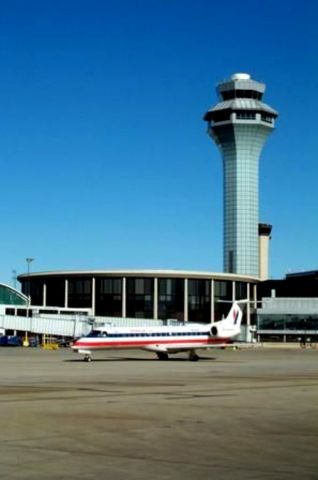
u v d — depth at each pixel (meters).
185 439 21.67
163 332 92.69
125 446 20.31
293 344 197.12
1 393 38.72
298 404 32.66
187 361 92.06
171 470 16.91
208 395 37.59
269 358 105.44
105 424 25.05
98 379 51.91
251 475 16.42
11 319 164.62
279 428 24.28
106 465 17.45
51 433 22.80
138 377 54.81
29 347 153.25
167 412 28.98
